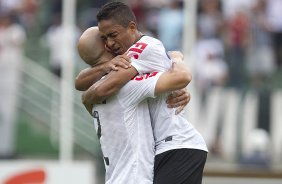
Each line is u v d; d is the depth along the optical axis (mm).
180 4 49438
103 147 21859
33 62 49531
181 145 21266
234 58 47750
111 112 21422
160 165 21312
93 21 50469
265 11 49125
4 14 50781
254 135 46469
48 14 51281
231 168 46438
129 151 21344
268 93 46906
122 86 21156
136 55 21094
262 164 46281
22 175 43719
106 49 21422
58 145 48719
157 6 49594
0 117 48156
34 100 48844
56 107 48938
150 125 21453
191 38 45500
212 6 49375
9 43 49875
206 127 46500
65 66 47406
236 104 46750
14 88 48594
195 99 46375
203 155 21484
